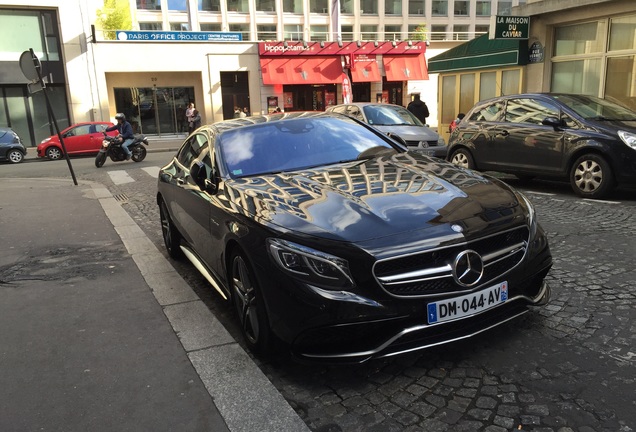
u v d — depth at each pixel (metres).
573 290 4.18
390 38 46.91
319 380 3.10
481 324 3.06
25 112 26.34
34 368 3.37
